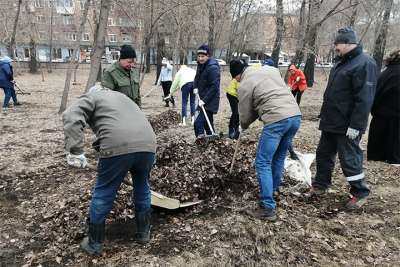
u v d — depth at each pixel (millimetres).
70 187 5133
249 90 4180
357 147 4418
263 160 4141
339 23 20547
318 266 3490
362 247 3770
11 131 8742
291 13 20609
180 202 4391
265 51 42906
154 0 13727
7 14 29922
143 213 3689
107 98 3381
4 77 12203
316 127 9430
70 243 3748
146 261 3480
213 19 21750
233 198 4566
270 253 3662
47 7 37531
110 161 3277
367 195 4477
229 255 3611
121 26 21344
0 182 5398
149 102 14680
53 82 24766
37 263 3463
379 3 17266
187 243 3764
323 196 4836
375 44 21797
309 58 24141
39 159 6484
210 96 6672
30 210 4508
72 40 46844
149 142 3395
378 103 6062
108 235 3869
